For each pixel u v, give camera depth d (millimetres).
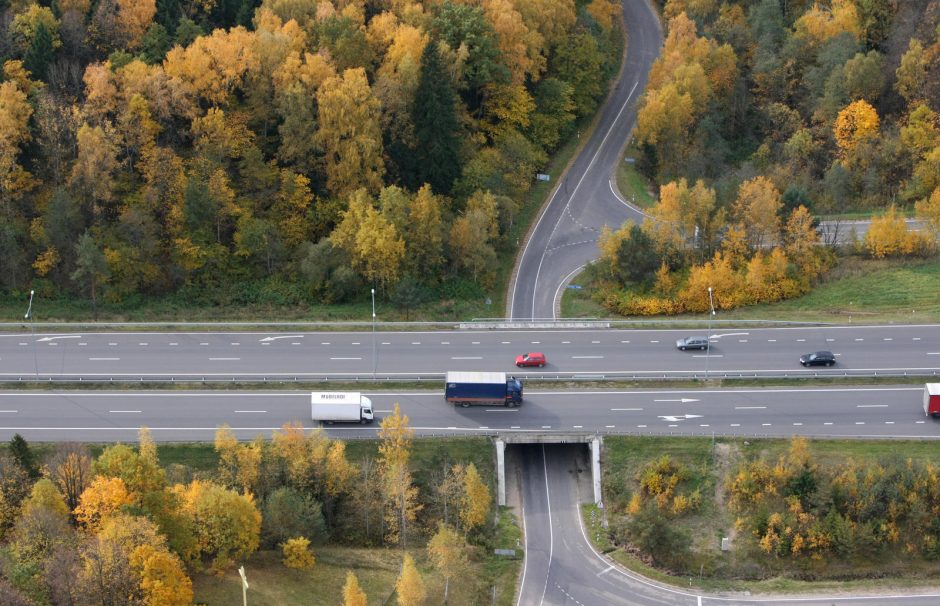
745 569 188250
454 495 190125
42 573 159000
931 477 192000
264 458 189500
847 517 190500
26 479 178500
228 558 174500
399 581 175500
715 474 198875
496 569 187125
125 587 158750
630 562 189125
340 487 188500
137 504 169875
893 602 182625
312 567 179000
